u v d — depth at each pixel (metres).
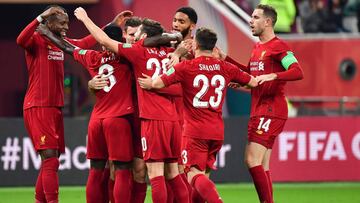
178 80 25.33
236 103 50.94
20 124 41.44
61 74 28.06
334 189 41.03
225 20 49.88
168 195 26.95
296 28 54.44
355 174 42.97
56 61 27.80
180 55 25.72
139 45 25.45
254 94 28.39
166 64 25.67
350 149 43.03
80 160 41.59
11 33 56.69
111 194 27.25
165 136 25.41
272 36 28.02
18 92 56.81
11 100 56.78
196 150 25.95
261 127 28.17
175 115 25.78
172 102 25.86
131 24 26.86
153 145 25.28
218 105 25.98
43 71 27.58
